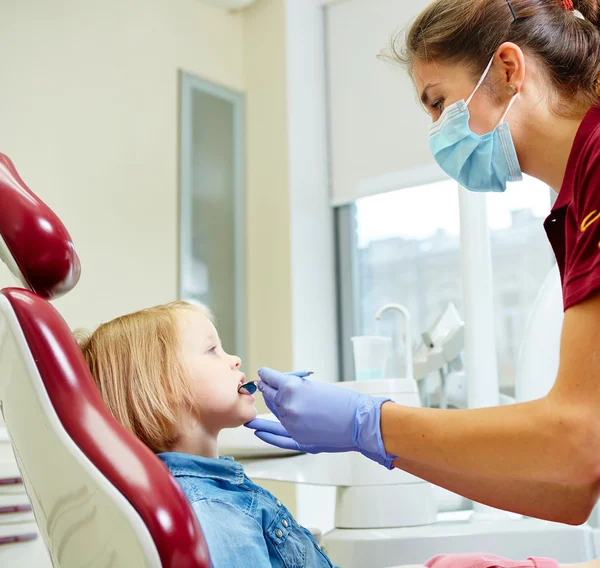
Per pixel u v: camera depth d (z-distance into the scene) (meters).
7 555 1.40
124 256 3.03
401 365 3.34
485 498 1.12
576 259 0.98
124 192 3.08
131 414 1.19
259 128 3.56
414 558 1.67
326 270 3.51
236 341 3.42
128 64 3.18
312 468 1.76
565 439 0.93
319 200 3.52
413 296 3.36
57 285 0.96
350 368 3.46
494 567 1.11
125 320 1.27
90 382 0.84
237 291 3.46
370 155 3.42
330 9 3.62
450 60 1.25
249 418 1.27
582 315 0.96
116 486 0.76
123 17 3.19
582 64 1.16
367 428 1.12
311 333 3.39
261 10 3.61
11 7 2.84
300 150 3.46
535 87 1.18
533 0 1.19
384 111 3.38
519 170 1.25
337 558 1.72
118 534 0.77
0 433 1.42
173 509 0.76
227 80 3.58
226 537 1.08
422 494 1.79
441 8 1.26
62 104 2.94
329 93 3.59
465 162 1.29
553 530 1.69
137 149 3.15
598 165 0.98
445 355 2.57
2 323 0.83
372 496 1.76
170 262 3.20
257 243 3.50
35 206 0.95
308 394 1.18
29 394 0.80
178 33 3.39
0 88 2.77
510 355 3.04
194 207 3.33
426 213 3.34
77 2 3.04
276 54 3.52
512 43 1.17
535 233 3.01
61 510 0.85
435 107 1.33
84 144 2.98
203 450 1.25
